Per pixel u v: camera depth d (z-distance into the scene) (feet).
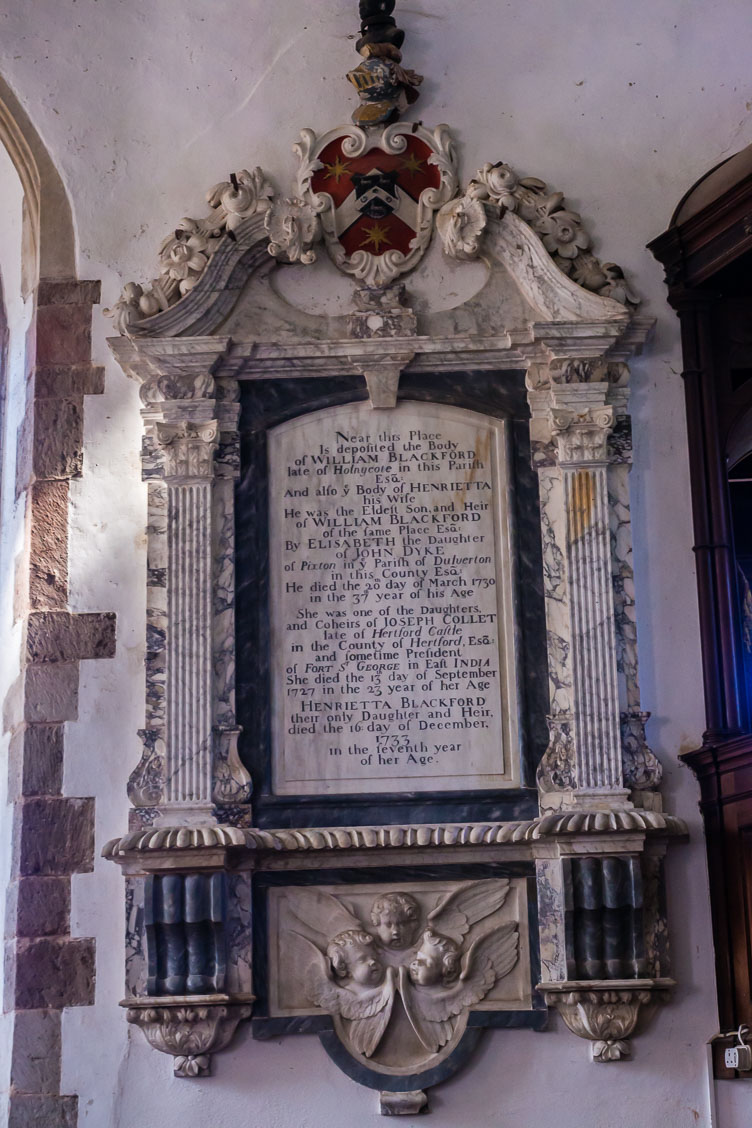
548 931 19.36
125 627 20.67
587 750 19.77
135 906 19.62
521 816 19.83
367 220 21.75
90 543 20.98
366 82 21.93
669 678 20.27
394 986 19.22
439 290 21.50
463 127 22.09
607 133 22.02
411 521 20.84
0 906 21.09
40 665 20.56
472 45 22.38
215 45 22.57
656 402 21.13
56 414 21.42
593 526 20.45
